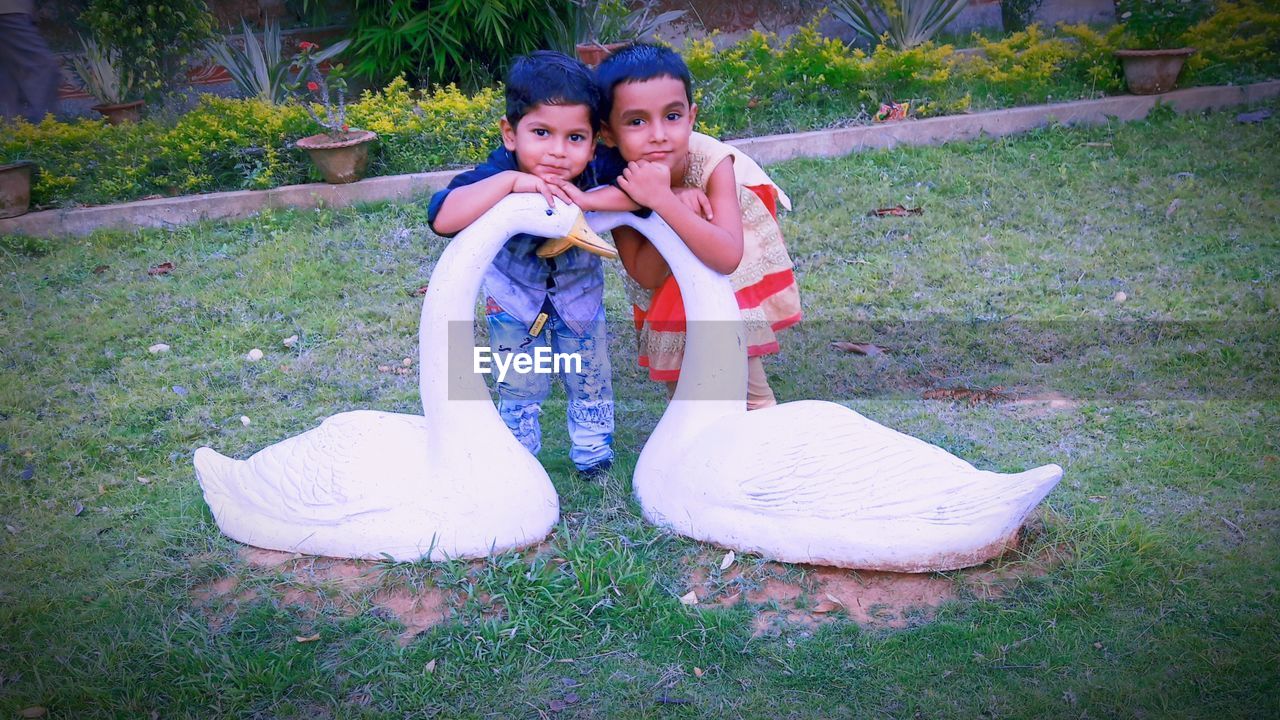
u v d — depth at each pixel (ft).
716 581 9.79
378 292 18.62
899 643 8.96
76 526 11.41
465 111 25.44
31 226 22.33
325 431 10.87
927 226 20.66
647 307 12.23
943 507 9.57
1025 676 8.56
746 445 10.09
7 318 17.85
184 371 15.66
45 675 8.91
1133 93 27.40
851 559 9.66
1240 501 11.01
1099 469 11.84
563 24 29.89
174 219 22.84
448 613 9.57
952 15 30.50
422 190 23.50
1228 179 22.13
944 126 25.70
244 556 10.62
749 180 11.28
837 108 27.14
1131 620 9.18
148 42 27.86
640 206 10.14
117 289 19.12
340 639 9.28
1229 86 27.37
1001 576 9.79
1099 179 22.66
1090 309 16.60
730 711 8.29
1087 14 35.68
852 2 30.99
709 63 27.35
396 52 30.12
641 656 8.96
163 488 12.30
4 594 10.12
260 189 23.72
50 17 30.07
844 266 19.06
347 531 10.23
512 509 10.21
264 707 8.48
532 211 9.79
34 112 27.37
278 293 18.65
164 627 9.48
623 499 11.34
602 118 10.22
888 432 10.16
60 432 13.76
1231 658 8.63
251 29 31.53
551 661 8.92
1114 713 8.11
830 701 8.36
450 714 8.33
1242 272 17.46
